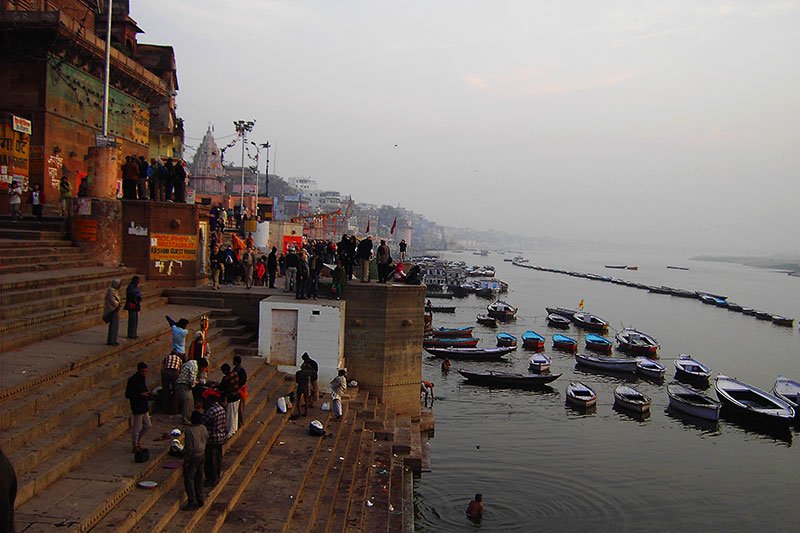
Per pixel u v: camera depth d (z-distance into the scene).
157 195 25.12
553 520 22.53
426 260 172.38
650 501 25.02
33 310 16.70
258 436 16.22
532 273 196.00
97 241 23.44
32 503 9.68
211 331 22.86
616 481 26.75
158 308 23.50
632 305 107.06
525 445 30.58
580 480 26.47
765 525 23.64
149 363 16.41
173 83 46.59
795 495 26.55
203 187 104.19
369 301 25.67
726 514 24.38
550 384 44.19
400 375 26.45
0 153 25.86
